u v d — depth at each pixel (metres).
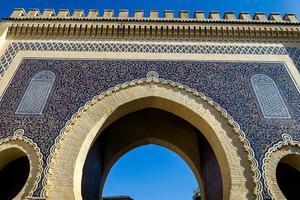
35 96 7.28
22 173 7.39
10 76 7.71
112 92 7.33
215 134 6.62
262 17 9.23
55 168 6.05
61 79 7.63
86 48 8.40
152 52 8.33
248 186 5.89
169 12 9.38
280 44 8.63
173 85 7.47
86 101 7.16
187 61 8.08
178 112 7.37
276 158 6.25
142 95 7.28
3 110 6.98
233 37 8.72
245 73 7.86
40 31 8.69
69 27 8.70
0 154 6.39
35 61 8.05
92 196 8.16
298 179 7.31
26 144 6.39
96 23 8.81
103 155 9.70
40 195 5.69
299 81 7.72
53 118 6.82
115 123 9.73
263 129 6.70
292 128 6.73
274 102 7.25
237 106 7.12
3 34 8.42
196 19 9.06
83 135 6.57
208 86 7.51
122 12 9.38
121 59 8.09
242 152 6.35
